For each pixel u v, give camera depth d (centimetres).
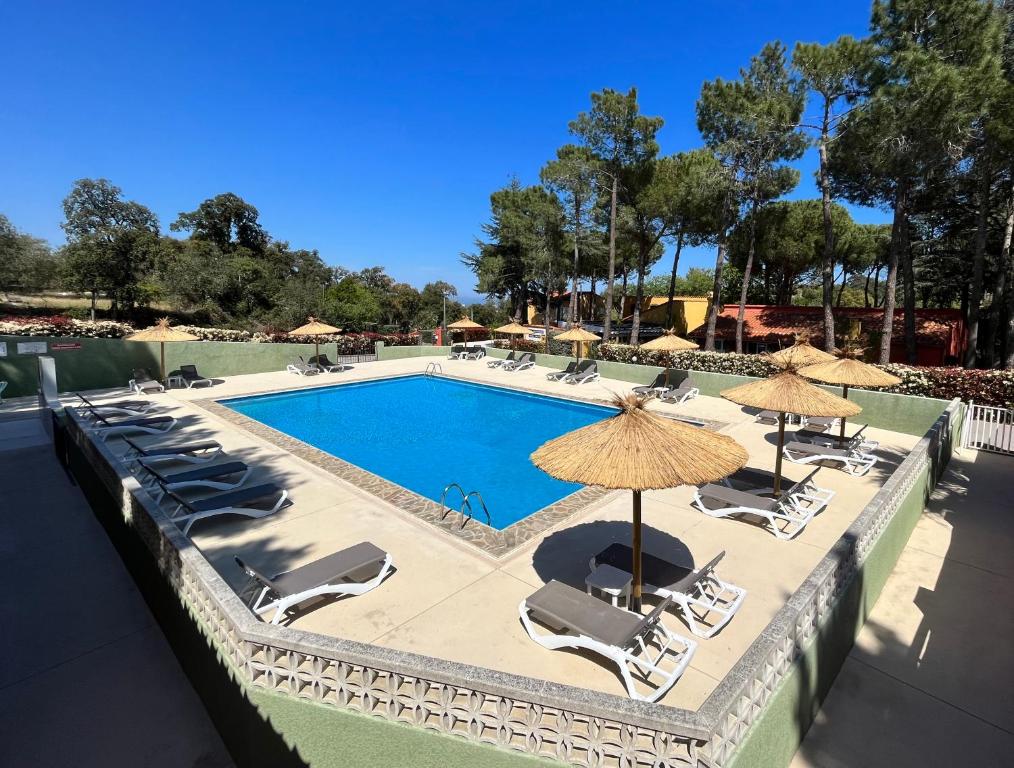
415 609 539
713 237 2969
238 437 1203
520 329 2620
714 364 1892
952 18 1430
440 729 336
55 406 1205
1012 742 434
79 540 749
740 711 327
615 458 482
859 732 445
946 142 1429
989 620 597
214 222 5462
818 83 1820
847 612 517
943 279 2850
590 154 2666
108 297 4022
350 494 863
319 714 358
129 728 439
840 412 735
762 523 762
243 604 397
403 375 2209
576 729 322
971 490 977
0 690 475
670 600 464
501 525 838
